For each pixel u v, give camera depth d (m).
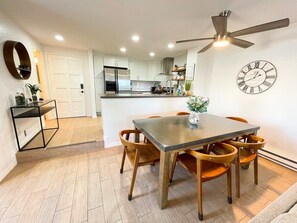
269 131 2.44
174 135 1.45
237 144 1.47
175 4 1.73
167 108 3.18
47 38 3.10
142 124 1.83
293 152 2.13
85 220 1.25
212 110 3.61
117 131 2.71
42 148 2.23
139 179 1.81
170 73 5.07
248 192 1.62
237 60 2.92
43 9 1.88
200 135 1.47
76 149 2.43
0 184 1.66
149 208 1.39
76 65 4.21
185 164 1.48
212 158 1.15
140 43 3.35
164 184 1.31
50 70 3.93
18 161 2.07
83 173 1.90
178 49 3.81
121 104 2.65
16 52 2.33
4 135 1.83
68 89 4.25
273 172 2.01
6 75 1.95
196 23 2.24
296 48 2.05
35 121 2.80
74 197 1.50
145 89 6.03
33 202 1.42
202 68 3.60
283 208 0.77
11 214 1.29
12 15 2.03
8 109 1.95
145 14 1.99
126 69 4.96
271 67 2.36
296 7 1.72
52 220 1.24
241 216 1.33
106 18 2.12
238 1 1.63
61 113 4.28
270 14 1.91
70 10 1.90
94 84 4.37
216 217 1.31
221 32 1.77
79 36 2.93
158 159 1.53
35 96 2.65
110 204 1.42
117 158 2.29
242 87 2.85
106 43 3.41
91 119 4.23
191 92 3.59
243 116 2.88
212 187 1.70
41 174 1.85
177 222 1.26
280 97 2.27
